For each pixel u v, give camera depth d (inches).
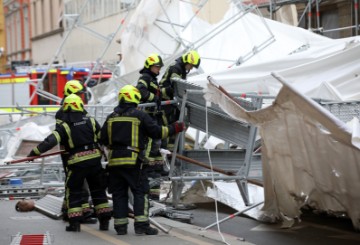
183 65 662.5
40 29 3548.2
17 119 1131.3
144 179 503.8
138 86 623.8
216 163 645.3
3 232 519.8
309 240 504.4
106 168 510.6
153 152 626.5
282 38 1047.6
